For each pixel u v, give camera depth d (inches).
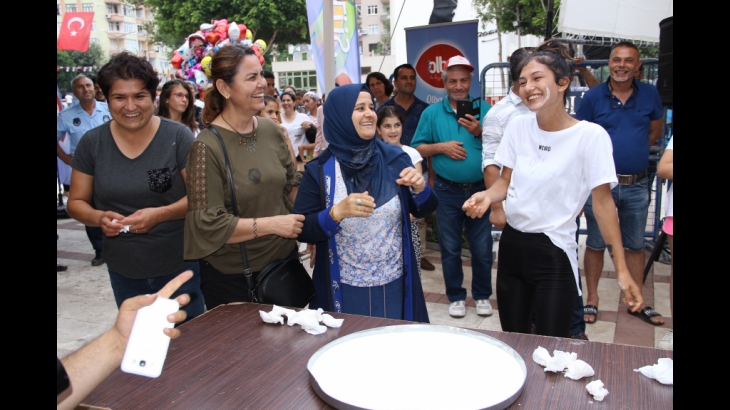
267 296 84.7
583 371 49.8
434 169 154.5
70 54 1571.1
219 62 84.4
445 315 155.6
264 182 88.8
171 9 1077.8
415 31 216.7
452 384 48.2
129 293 101.8
